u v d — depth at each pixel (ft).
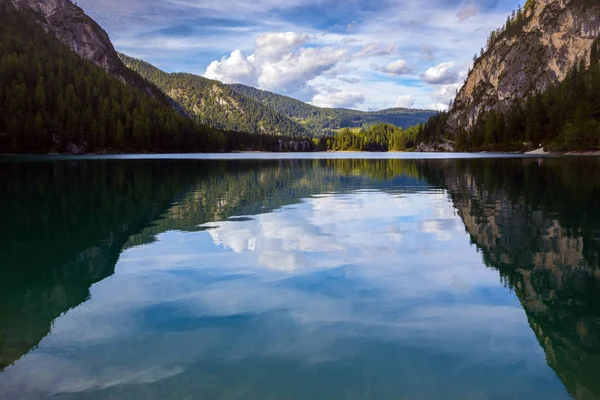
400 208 70.59
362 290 30.27
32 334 23.53
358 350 21.30
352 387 18.07
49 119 463.42
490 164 231.50
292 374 19.08
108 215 63.82
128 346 22.03
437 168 199.52
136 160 305.73
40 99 485.56
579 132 449.06
